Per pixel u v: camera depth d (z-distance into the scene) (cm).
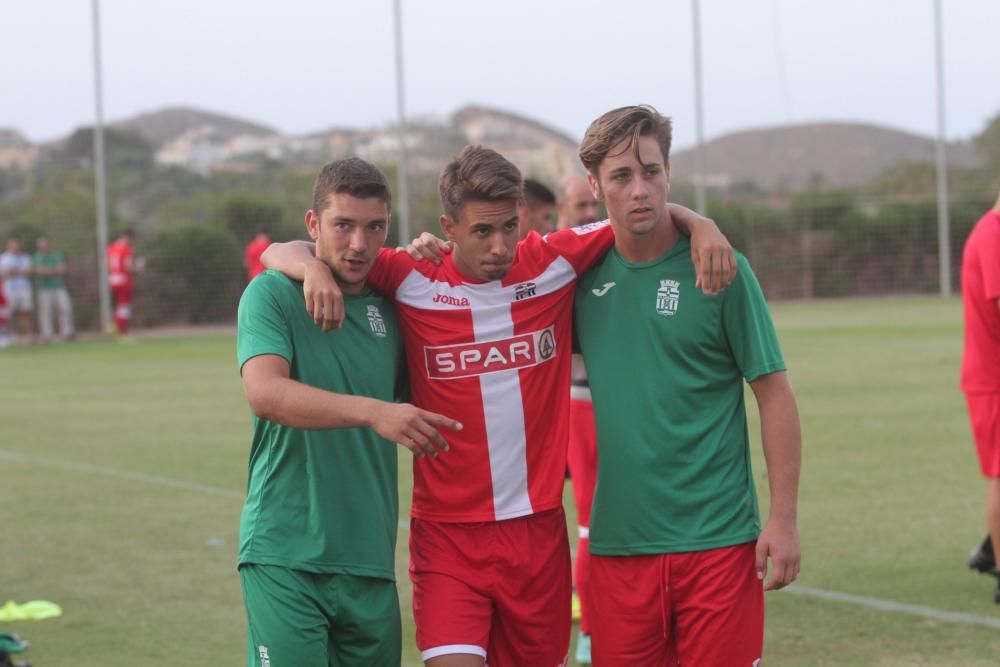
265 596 1388
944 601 2319
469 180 1405
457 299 1477
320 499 1395
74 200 11444
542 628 1503
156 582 2564
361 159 1409
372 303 1469
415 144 12450
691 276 1461
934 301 11706
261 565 1393
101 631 2234
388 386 1461
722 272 1405
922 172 12594
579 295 1520
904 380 5725
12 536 3000
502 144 15662
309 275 1373
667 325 1455
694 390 1455
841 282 12594
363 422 1297
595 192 1476
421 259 1485
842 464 3688
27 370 7656
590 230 1525
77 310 11212
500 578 1472
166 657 2092
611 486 1474
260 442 1430
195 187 11888
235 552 2814
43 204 11362
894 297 12531
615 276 1487
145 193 11719
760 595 1455
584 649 2045
